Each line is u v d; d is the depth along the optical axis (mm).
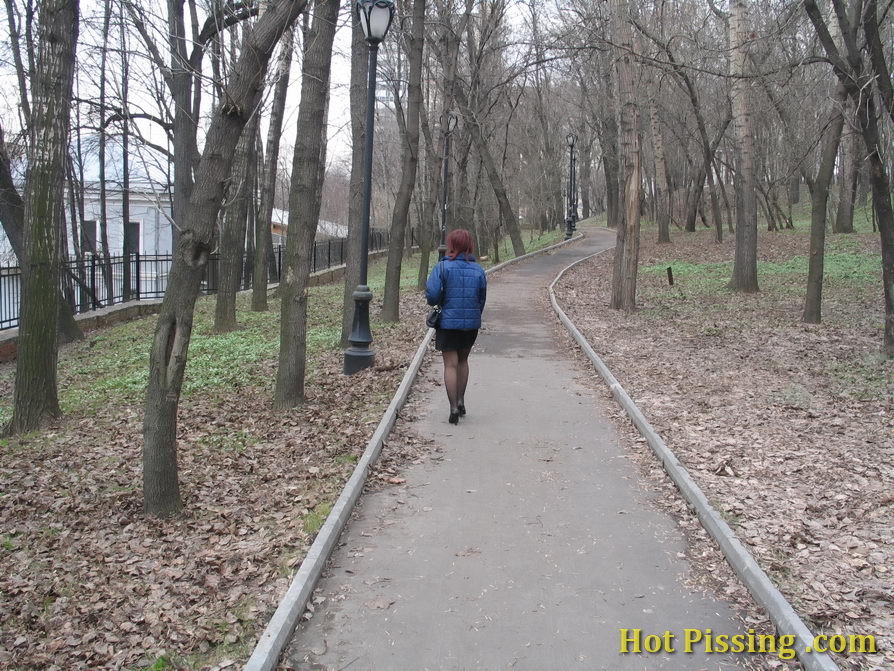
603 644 3891
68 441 8250
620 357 11906
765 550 4816
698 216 55375
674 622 4094
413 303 19312
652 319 16172
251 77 5398
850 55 10328
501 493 6059
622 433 7773
